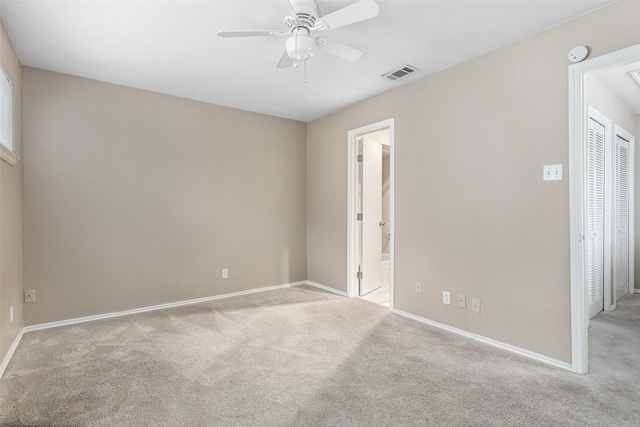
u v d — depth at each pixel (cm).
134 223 349
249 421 173
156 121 362
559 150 229
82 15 217
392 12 215
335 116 435
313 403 189
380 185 468
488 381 212
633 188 425
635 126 434
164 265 368
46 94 302
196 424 171
